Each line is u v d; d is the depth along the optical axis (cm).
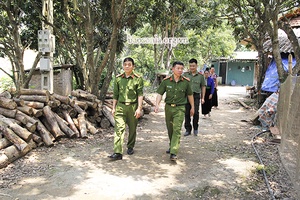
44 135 555
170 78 505
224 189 397
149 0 945
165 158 516
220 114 1009
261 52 1187
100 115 725
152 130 739
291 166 394
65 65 1087
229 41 2567
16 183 401
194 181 421
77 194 375
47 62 810
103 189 391
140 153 543
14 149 473
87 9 809
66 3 877
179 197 374
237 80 2856
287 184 409
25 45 1184
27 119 544
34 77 1126
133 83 498
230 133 714
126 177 430
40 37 805
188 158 518
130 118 510
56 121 599
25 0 981
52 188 390
